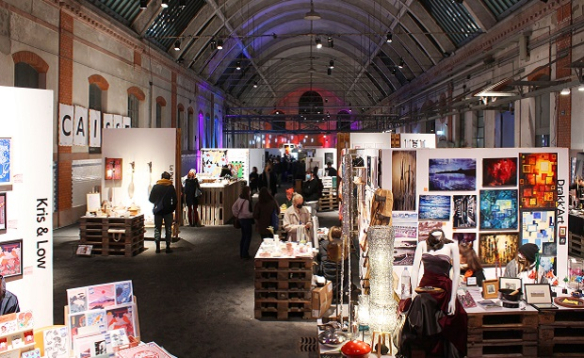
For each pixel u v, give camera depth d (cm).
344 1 2608
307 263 644
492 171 614
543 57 1398
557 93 1320
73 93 1404
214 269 904
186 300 715
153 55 2053
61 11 1328
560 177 625
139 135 1281
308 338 544
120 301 400
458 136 2292
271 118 4066
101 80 1584
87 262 951
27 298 426
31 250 428
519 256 585
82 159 1485
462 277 591
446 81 2192
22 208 421
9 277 413
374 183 653
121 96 1747
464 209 611
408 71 3003
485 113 1967
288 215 848
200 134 3016
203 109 3077
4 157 410
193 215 1455
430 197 607
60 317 629
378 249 470
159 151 1279
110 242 1015
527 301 529
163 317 641
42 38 1244
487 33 1773
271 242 727
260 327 610
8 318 339
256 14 2552
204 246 1131
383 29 2777
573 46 1167
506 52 1661
